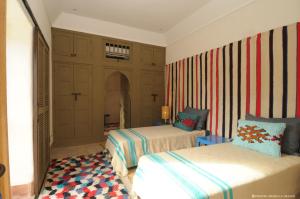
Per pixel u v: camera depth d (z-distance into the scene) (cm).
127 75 438
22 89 196
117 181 230
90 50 395
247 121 220
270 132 187
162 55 479
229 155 180
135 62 445
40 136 220
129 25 410
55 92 364
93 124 404
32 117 195
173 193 121
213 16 314
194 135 303
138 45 447
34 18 190
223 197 116
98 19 383
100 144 394
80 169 265
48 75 302
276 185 141
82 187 215
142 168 172
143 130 321
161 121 450
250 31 255
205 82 336
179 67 416
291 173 151
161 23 396
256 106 243
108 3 319
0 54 105
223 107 296
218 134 305
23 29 195
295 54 200
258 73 240
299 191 158
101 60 407
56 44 362
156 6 325
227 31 292
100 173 252
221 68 300
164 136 280
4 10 107
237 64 271
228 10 285
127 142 255
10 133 194
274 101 221
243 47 262
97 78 404
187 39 393
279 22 220
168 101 462
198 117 329
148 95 464
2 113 107
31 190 197
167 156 179
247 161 164
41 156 224
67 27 369
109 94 544
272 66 223
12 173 194
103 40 410
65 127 377
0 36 105
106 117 541
